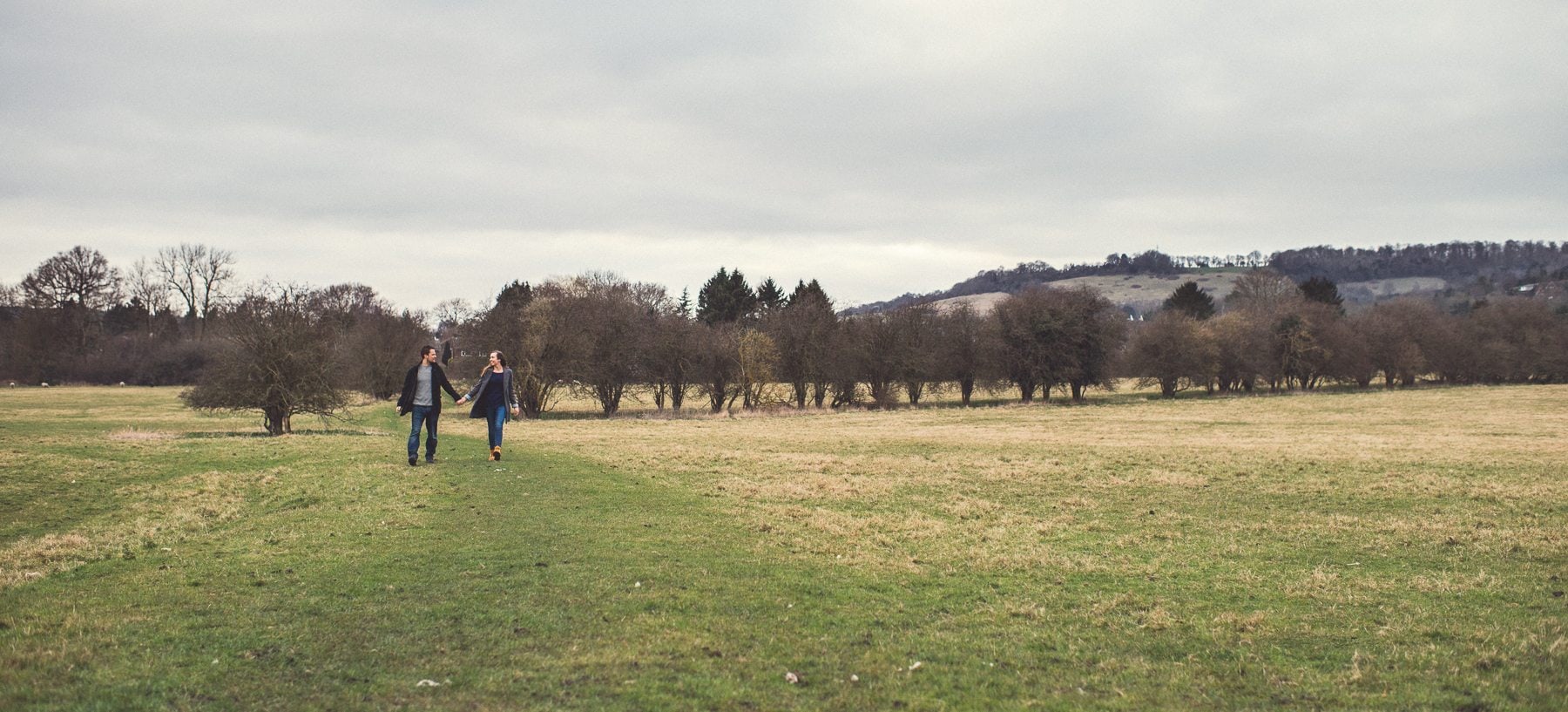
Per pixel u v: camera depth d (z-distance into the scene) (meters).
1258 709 7.22
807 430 43.69
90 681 6.82
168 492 16.59
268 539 12.60
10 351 103.38
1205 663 8.41
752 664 7.86
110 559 11.25
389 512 14.73
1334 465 25.00
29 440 28.77
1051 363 80.31
